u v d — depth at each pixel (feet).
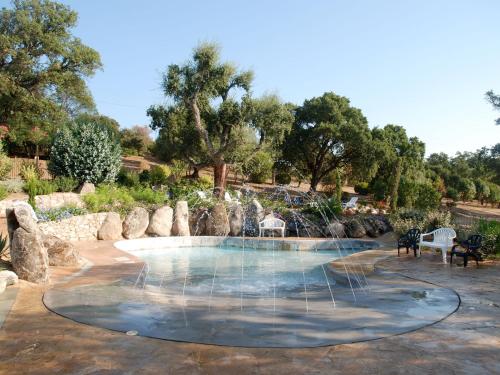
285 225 52.03
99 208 43.75
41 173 66.13
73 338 13.99
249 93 76.28
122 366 11.75
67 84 114.11
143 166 125.70
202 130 72.43
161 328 15.11
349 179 130.31
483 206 163.53
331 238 49.39
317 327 15.35
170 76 71.10
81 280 23.59
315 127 110.22
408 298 20.22
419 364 11.97
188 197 54.90
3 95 105.09
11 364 11.87
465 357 12.51
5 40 99.60
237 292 23.48
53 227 37.32
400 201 78.18
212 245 44.91
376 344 13.57
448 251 35.86
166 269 31.48
